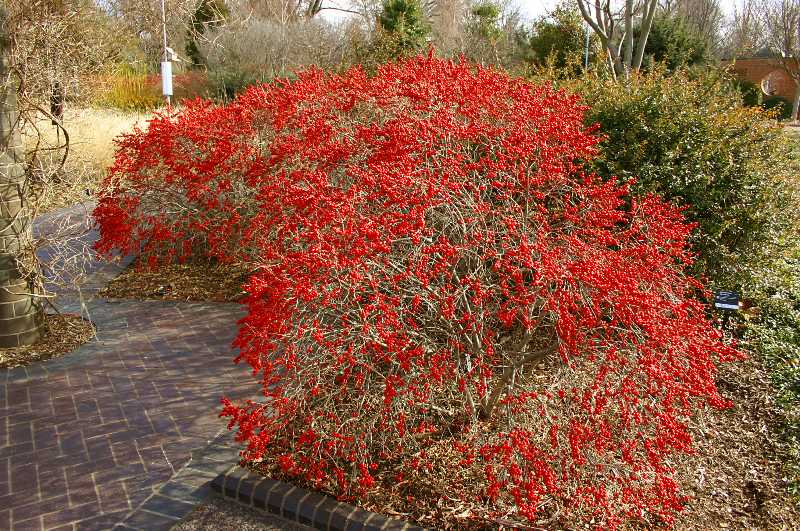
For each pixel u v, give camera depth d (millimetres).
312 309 3426
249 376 4656
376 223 3365
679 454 3689
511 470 2863
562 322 2973
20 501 3254
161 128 6941
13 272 4973
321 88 6820
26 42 7078
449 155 4266
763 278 6035
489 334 3467
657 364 2955
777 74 28062
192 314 5879
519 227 3879
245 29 19516
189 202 7066
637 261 3512
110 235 6824
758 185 5863
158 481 3422
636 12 13430
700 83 7082
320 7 29594
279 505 3141
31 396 4340
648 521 3145
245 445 3750
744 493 3420
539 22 18375
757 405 4277
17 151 4984
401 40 16047
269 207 5391
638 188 5539
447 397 3904
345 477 3299
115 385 4508
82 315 5797
